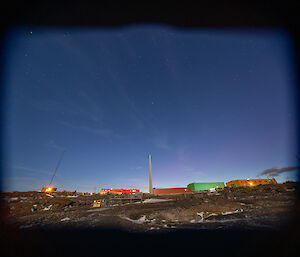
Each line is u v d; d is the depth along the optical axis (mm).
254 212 9711
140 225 8516
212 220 8836
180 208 13031
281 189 20234
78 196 31594
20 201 20438
